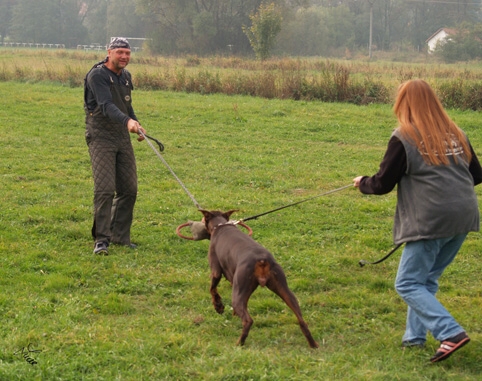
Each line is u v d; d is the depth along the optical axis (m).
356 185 4.43
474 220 4.12
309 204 8.63
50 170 10.16
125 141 6.68
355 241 7.13
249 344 4.54
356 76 27.23
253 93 20.50
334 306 5.36
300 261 6.42
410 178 4.15
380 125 15.23
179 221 7.77
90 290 5.59
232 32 58.56
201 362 4.07
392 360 4.23
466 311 5.25
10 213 7.75
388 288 5.79
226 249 4.67
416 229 4.08
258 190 9.44
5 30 93.62
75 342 4.38
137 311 5.20
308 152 12.24
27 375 3.89
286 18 58.72
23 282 5.65
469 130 15.12
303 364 4.09
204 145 12.52
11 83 21.53
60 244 6.80
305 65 31.23
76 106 16.58
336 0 95.06
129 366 4.07
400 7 87.12
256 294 5.57
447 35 71.25
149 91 20.59
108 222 6.58
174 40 60.53
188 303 5.34
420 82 4.22
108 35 82.31
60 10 86.94
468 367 4.23
